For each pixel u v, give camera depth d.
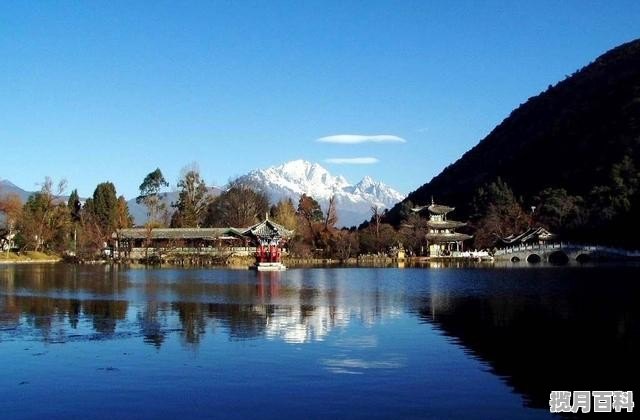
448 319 40.34
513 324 37.94
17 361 27.45
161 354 28.80
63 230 152.75
